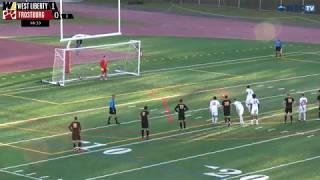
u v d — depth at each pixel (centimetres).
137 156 6175
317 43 13450
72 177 5578
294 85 9388
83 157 6153
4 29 14812
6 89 9138
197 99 8519
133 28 15300
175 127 7200
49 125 7300
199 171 5734
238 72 10362
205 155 6197
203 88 9181
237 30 15150
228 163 5956
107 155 6209
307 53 12212
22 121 7475
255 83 9519
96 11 18225
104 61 9781
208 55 11931
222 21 16575
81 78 9756
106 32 14488
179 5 19500
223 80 9738
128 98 8588
